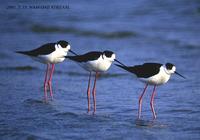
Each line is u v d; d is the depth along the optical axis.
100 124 11.42
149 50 21.69
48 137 10.34
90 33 25.86
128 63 19.08
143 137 10.50
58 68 18.72
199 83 15.89
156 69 12.23
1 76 17.02
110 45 23.08
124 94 14.66
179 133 10.80
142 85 15.88
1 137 10.36
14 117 11.85
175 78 16.75
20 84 15.73
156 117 12.17
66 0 34.00
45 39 24.66
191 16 27.97
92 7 31.83
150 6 30.50
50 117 11.90
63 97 14.18
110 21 28.28
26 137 10.30
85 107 13.12
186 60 19.56
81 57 13.51
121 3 32.03
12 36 25.44
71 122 11.52
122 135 10.60
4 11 31.62
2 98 13.78
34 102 13.37
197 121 11.71
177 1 30.81
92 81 16.59
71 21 28.80
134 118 12.05
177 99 13.95
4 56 20.59
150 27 26.45
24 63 19.36
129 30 25.92
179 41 23.22
